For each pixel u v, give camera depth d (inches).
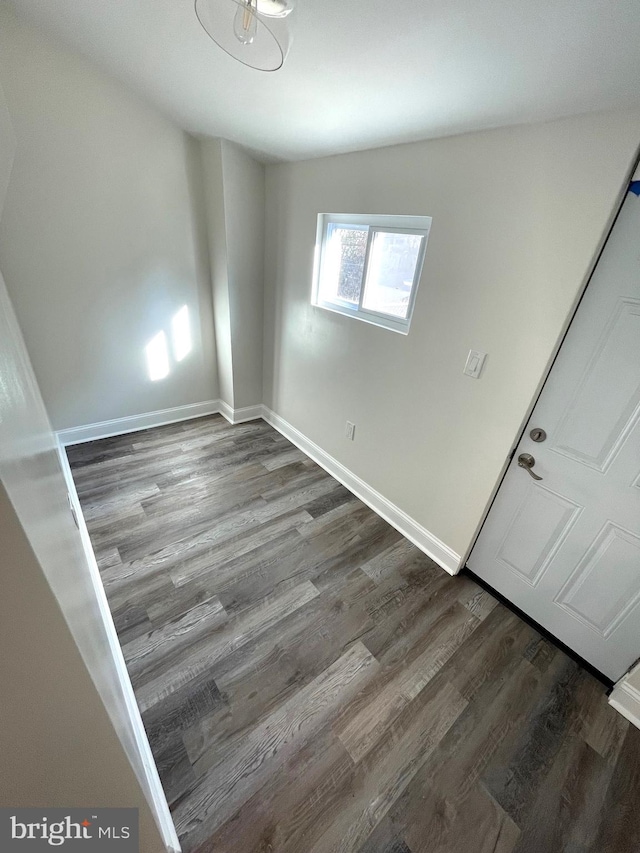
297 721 51.4
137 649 58.7
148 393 117.8
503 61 37.8
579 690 57.7
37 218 82.6
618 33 29.9
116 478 97.4
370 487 94.1
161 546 78.0
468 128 52.6
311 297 95.7
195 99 72.2
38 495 20.0
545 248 50.2
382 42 41.3
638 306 45.4
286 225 96.3
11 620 14.9
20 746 18.3
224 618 64.6
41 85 72.7
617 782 47.6
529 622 67.9
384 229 74.5
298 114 64.5
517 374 57.7
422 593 72.4
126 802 26.0
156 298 106.4
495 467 64.8
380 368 81.7
